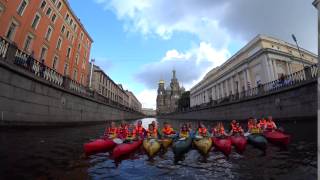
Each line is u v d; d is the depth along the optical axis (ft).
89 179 23.08
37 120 57.82
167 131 45.16
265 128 46.03
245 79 149.38
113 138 39.70
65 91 74.08
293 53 140.26
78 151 35.50
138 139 39.75
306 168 26.03
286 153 34.06
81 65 139.44
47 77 64.80
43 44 94.84
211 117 153.99
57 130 61.87
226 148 34.83
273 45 135.44
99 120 119.96
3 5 71.10
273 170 26.03
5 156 28.76
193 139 38.24
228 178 23.85
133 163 30.58
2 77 44.45
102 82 193.47
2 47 45.14
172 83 521.24
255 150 38.09
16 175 22.59
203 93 245.65
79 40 134.00
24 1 81.97
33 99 55.93
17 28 78.69
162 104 562.25
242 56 155.84
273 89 80.07
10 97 47.03
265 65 127.65
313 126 56.34
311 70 63.52
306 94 64.08
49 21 98.37
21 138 41.78
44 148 35.45
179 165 29.58
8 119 46.42
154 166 29.01
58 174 23.89
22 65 52.85
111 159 32.22
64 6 110.93
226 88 182.29
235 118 113.19
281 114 75.15
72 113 82.02
